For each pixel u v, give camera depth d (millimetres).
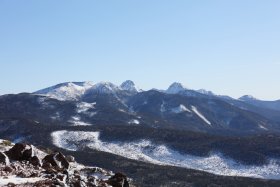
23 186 30703
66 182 34844
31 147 44469
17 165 39406
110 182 41469
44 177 35250
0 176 34250
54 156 44312
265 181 185750
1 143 59125
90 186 37156
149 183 168125
